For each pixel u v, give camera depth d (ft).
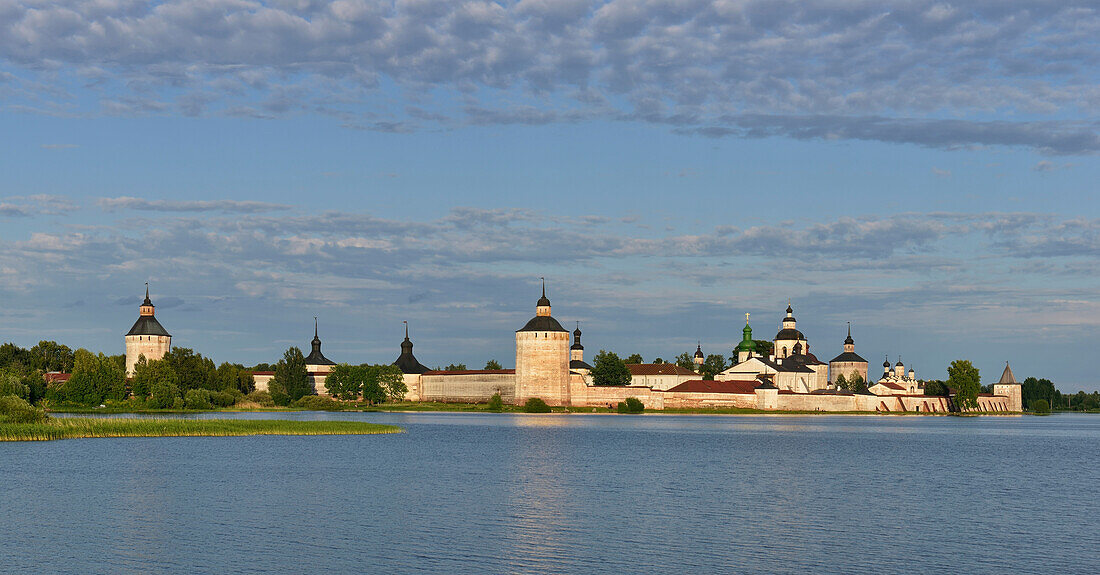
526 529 327.26
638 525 336.08
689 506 378.94
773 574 270.87
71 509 361.92
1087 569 279.08
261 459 547.90
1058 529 337.31
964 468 553.64
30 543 303.07
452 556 288.30
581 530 326.24
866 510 374.43
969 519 356.18
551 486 434.71
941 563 285.02
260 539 309.63
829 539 315.78
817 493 421.18
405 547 298.97
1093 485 467.52
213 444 652.48
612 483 447.83
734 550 298.35
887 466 550.77
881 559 288.92
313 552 291.79
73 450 589.73
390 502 382.42
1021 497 417.90
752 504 385.91
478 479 458.50
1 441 634.84
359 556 287.28
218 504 375.45
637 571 272.31
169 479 449.48
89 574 267.18
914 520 352.49
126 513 353.92
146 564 277.44
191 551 292.61
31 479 445.78
